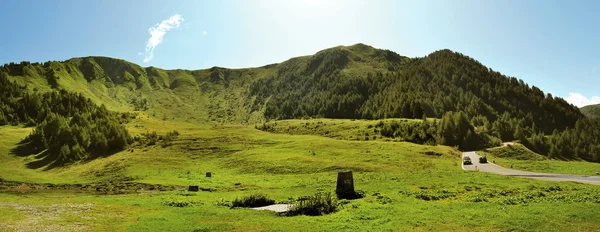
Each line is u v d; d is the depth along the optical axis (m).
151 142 125.75
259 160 84.69
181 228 24.06
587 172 63.03
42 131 145.88
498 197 34.50
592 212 24.66
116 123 159.62
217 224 25.06
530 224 22.28
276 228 23.81
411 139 139.62
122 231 23.23
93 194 49.97
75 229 23.64
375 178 53.47
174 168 86.31
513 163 88.38
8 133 161.38
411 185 43.75
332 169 71.00
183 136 136.25
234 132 157.50
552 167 74.44
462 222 23.47
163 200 38.22
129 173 79.00
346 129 166.62
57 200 36.59
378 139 140.38
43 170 110.81
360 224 24.14
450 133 161.38
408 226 23.08
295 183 54.53
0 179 67.81
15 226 24.09
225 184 58.72
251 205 34.06
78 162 113.88
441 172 57.47
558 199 31.50
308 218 26.88
